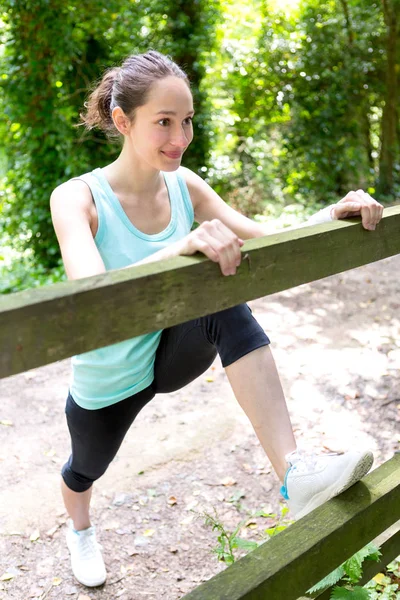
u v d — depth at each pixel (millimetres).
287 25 11055
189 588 2533
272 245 1335
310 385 4137
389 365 4387
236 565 1397
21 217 8070
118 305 1089
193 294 1204
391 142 11438
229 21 10555
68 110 7707
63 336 1026
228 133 10555
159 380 2029
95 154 8133
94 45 8188
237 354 1673
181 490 3137
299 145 11016
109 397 1994
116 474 3273
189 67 8906
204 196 2096
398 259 7223
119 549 2748
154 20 8773
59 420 3893
